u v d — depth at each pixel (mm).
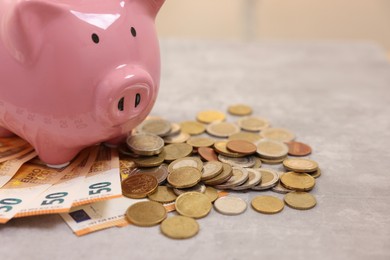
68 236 697
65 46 696
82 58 704
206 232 705
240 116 1105
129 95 742
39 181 799
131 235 699
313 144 977
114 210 750
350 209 766
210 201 761
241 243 683
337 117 1103
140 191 777
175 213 752
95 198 733
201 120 1066
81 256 657
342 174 868
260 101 1187
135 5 767
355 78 1347
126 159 882
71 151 823
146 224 713
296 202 771
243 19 2143
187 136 969
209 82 1302
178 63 1445
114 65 725
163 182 813
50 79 709
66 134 767
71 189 764
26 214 698
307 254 665
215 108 1142
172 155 875
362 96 1224
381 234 708
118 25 729
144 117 834
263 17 2357
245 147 894
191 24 2414
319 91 1253
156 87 819
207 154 891
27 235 698
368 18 2322
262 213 750
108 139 838
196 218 732
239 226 720
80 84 713
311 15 2344
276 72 1389
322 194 806
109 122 753
